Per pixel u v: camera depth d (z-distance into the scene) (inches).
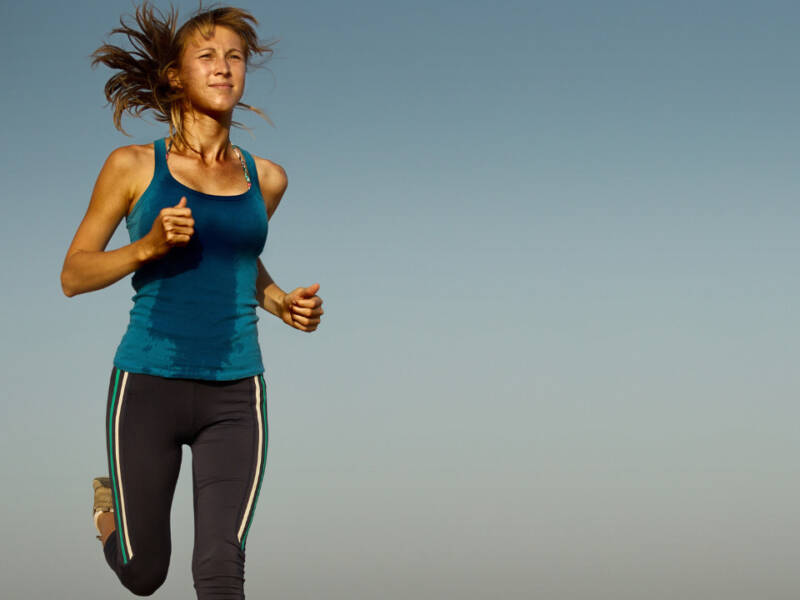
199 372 106.5
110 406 107.8
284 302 117.2
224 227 108.1
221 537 104.3
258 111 121.7
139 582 110.7
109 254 102.6
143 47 115.1
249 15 114.8
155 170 109.0
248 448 108.6
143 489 106.8
